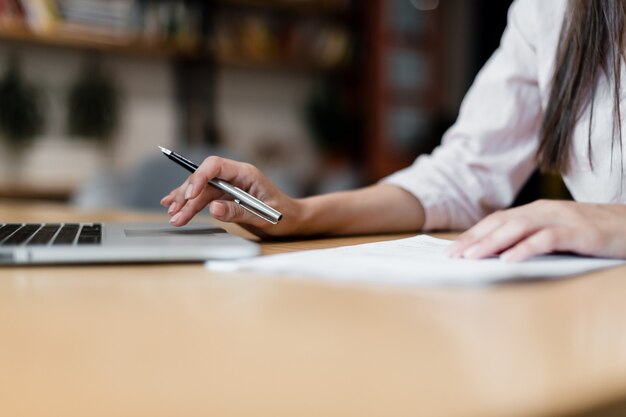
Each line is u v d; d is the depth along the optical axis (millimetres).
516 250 482
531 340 275
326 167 4145
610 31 747
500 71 967
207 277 463
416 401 190
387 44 4094
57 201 3162
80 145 3398
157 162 2035
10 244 533
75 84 3363
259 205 635
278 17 3869
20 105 3141
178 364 237
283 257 505
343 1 4047
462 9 4496
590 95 794
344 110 4051
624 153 781
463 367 231
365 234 848
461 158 956
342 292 401
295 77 4094
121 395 199
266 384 210
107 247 518
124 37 3260
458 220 932
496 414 180
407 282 427
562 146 820
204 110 3693
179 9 3410
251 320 319
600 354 250
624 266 491
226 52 3605
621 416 203
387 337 282
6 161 3191
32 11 3010
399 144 4195
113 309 349
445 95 4469
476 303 364
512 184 965
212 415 180
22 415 181
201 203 678
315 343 271
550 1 880
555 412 186
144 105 3584
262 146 3990
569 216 524
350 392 200
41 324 312
